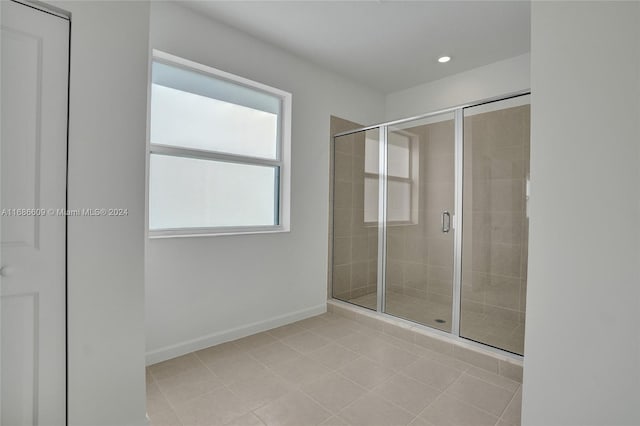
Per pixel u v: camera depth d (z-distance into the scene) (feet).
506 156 7.73
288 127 9.75
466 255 8.22
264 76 8.98
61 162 4.19
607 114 3.67
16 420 3.99
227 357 7.39
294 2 7.22
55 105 4.13
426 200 9.01
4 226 3.86
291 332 9.04
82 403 4.31
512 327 7.72
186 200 7.89
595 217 3.77
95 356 4.41
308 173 10.30
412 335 8.36
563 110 4.00
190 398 5.75
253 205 9.23
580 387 3.90
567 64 3.96
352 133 10.71
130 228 4.69
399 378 6.54
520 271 7.60
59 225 4.19
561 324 4.05
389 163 9.81
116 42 4.53
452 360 7.38
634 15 3.48
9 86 3.85
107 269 4.50
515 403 5.71
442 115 8.71
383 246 9.91
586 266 3.84
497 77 10.13
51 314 4.16
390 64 10.37
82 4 4.25
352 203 10.70
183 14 7.39
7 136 3.86
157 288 7.11
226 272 8.32
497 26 8.11
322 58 10.00
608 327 3.69
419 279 9.07
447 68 10.64
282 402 5.67
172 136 7.63
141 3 4.76
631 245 3.53
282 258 9.61
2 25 3.80
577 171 3.90
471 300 8.12
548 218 4.15
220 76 8.39
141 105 4.77
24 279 3.97
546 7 4.13
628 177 3.54
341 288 11.00
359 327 9.46
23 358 4.01
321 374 6.66
